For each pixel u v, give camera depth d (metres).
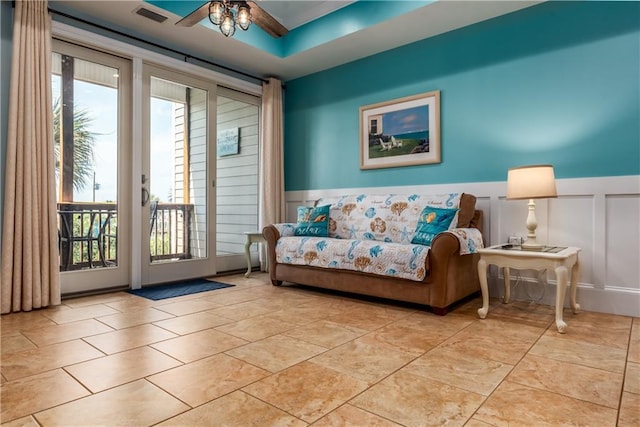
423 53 3.88
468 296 3.46
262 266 4.87
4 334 2.38
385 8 3.48
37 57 2.96
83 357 2.01
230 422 1.40
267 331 2.46
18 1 2.88
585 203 3.00
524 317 2.80
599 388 1.67
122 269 3.71
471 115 3.58
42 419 1.41
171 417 1.43
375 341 2.28
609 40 2.90
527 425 1.39
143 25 3.58
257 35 4.10
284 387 1.68
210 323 2.64
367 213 3.89
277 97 4.94
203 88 4.35
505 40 3.38
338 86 4.60
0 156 2.90
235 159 4.77
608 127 2.90
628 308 2.83
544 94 3.19
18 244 2.85
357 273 3.27
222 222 4.63
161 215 4.04
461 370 1.86
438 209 3.26
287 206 5.15
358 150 4.41
